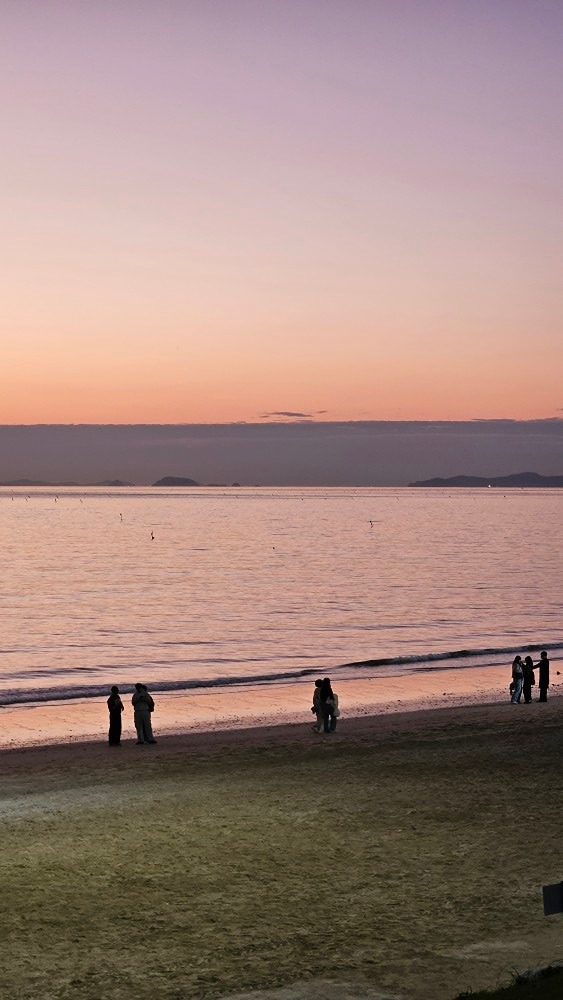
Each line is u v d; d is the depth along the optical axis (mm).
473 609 81750
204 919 14523
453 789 22391
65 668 52375
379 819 19922
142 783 24016
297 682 47219
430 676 48906
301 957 12984
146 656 56875
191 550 162125
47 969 12695
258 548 167000
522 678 38781
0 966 12820
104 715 38781
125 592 96000
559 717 33500
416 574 116375
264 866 17016
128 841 18609
